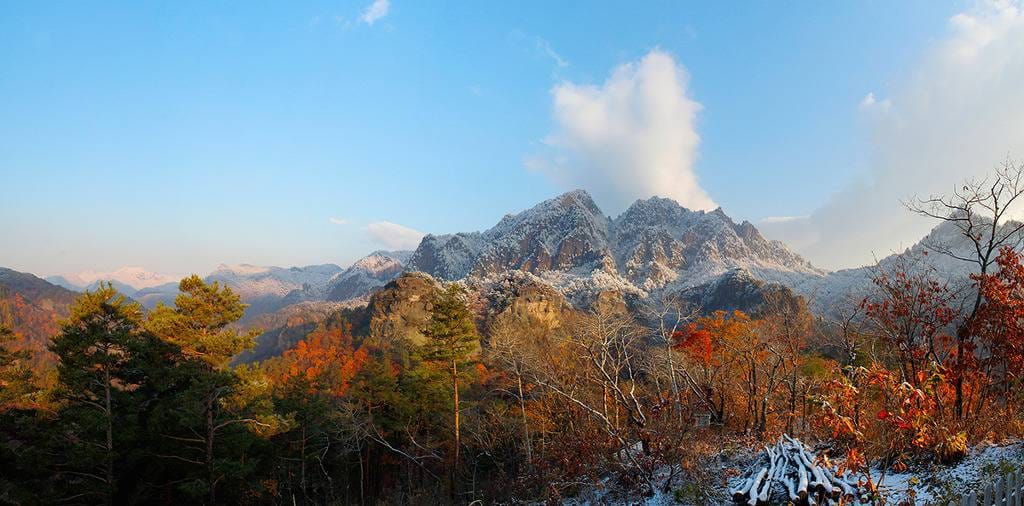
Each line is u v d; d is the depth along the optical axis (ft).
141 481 83.66
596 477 57.36
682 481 49.16
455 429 100.99
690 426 59.26
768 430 70.28
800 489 34.04
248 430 86.48
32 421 75.25
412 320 358.43
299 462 110.11
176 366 80.69
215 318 84.84
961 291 53.36
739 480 43.32
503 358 91.35
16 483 71.72
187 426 79.25
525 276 435.94
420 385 105.60
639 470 51.80
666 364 86.43
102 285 77.30
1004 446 38.06
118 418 76.18
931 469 36.86
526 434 80.43
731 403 92.63
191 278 82.48
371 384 114.21
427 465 109.91
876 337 65.46
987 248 51.11
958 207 53.26
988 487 26.66
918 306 55.21
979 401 49.90
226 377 78.59
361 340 359.87
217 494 90.12
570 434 68.13
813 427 56.85
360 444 111.75
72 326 75.00
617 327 82.38
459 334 102.27
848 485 34.73
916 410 35.76
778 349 79.41
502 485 69.56
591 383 91.91
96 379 73.51
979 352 50.65
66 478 75.46
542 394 91.56
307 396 116.16
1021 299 45.39
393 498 93.76
